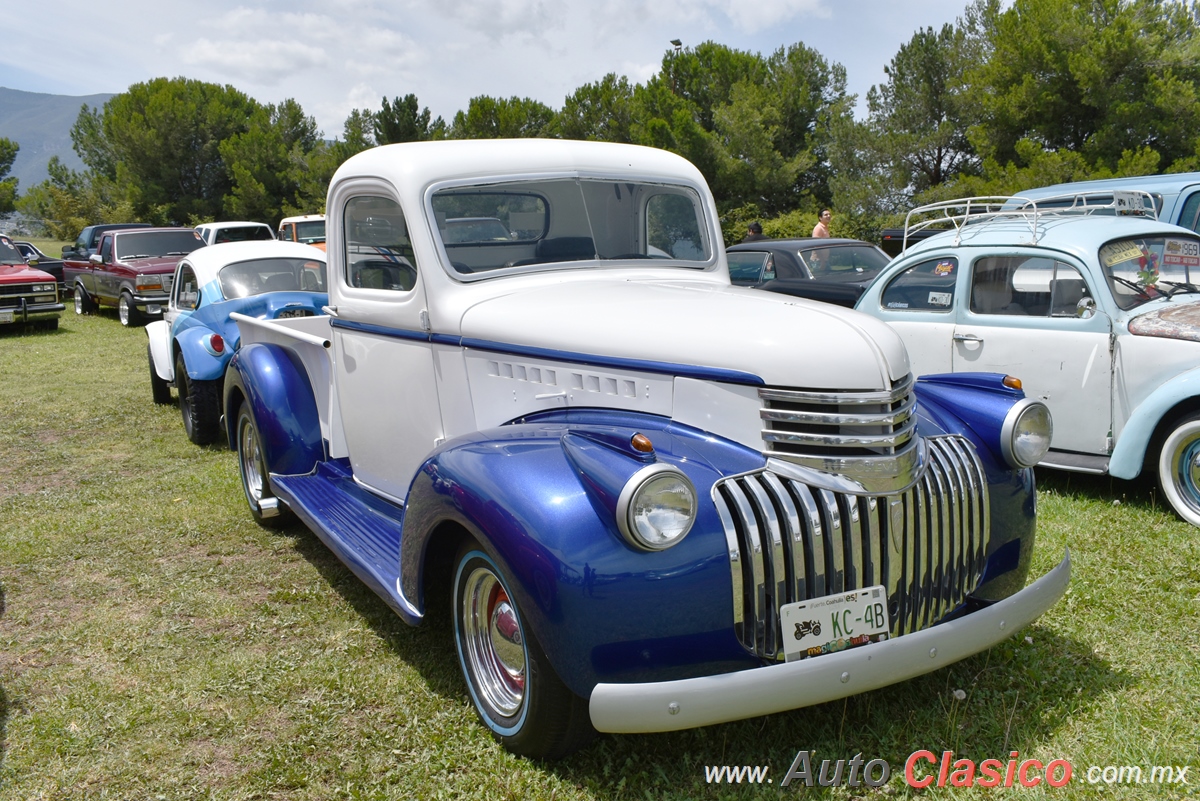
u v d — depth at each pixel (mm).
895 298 6246
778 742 2930
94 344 13664
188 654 3779
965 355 5781
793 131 30750
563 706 2646
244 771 2938
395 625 3980
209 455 7277
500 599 2941
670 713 2359
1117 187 8500
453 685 3391
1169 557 4336
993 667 3334
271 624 4039
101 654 3812
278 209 37969
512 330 3322
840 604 2596
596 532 2449
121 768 2975
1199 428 4738
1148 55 18312
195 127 41375
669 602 2432
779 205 28375
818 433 2666
